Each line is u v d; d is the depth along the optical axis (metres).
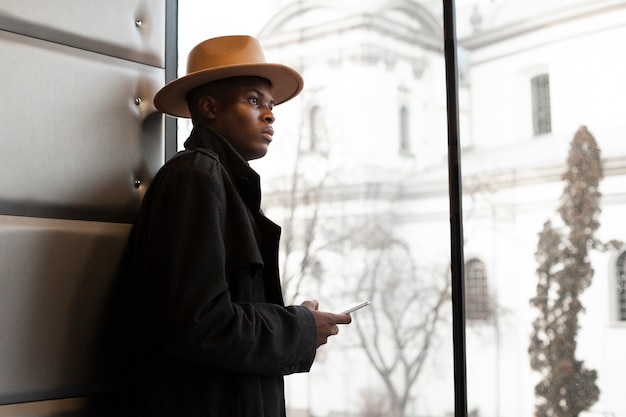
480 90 7.73
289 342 1.14
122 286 1.38
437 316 10.26
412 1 10.61
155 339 1.14
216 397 1.13
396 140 10.68
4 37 1.25
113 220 1.39
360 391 10.61
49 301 1.26
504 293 7.36
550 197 7.32
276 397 1.20
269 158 9.12
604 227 6.98
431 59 10.60
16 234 1.22
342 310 1.27
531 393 7.12
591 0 6.95
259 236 1.27
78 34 1.36
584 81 7.02
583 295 6.93
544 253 7.28
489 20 7.61
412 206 10.62
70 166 1.32
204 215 1.12
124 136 1.42
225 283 1.10
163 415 1.15
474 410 7.34
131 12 1.46
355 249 10.08
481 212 7.67
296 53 10.10
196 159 1.18
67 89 1.33
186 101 1.45
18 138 1.25
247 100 1.37
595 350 6.80
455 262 1.67
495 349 7.33
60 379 1.27
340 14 10.52
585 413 6.85
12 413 1.20
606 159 6.99
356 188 10.26
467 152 7.86
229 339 1.07
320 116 10.11
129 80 1.44
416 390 10.34
